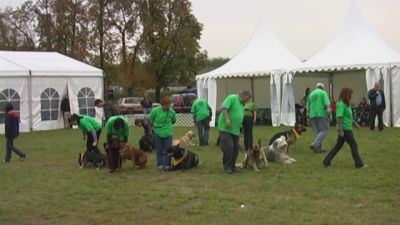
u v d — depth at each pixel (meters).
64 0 42.78
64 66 26.50
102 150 15.18
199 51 45.66
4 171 11.66
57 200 8.40
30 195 8.88
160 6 42.91
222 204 7.64
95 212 7.50
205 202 7.85
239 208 7.38
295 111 23.03
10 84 23.86
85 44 42.75
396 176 9.40
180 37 43.34
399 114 20.11
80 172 11.29
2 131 23.50
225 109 10.33
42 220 7.15
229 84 27.62
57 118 25.66
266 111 24.72
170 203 7.88
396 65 20.11
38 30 45.97
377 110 18.41
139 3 42.38
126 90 46.00
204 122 15.45
